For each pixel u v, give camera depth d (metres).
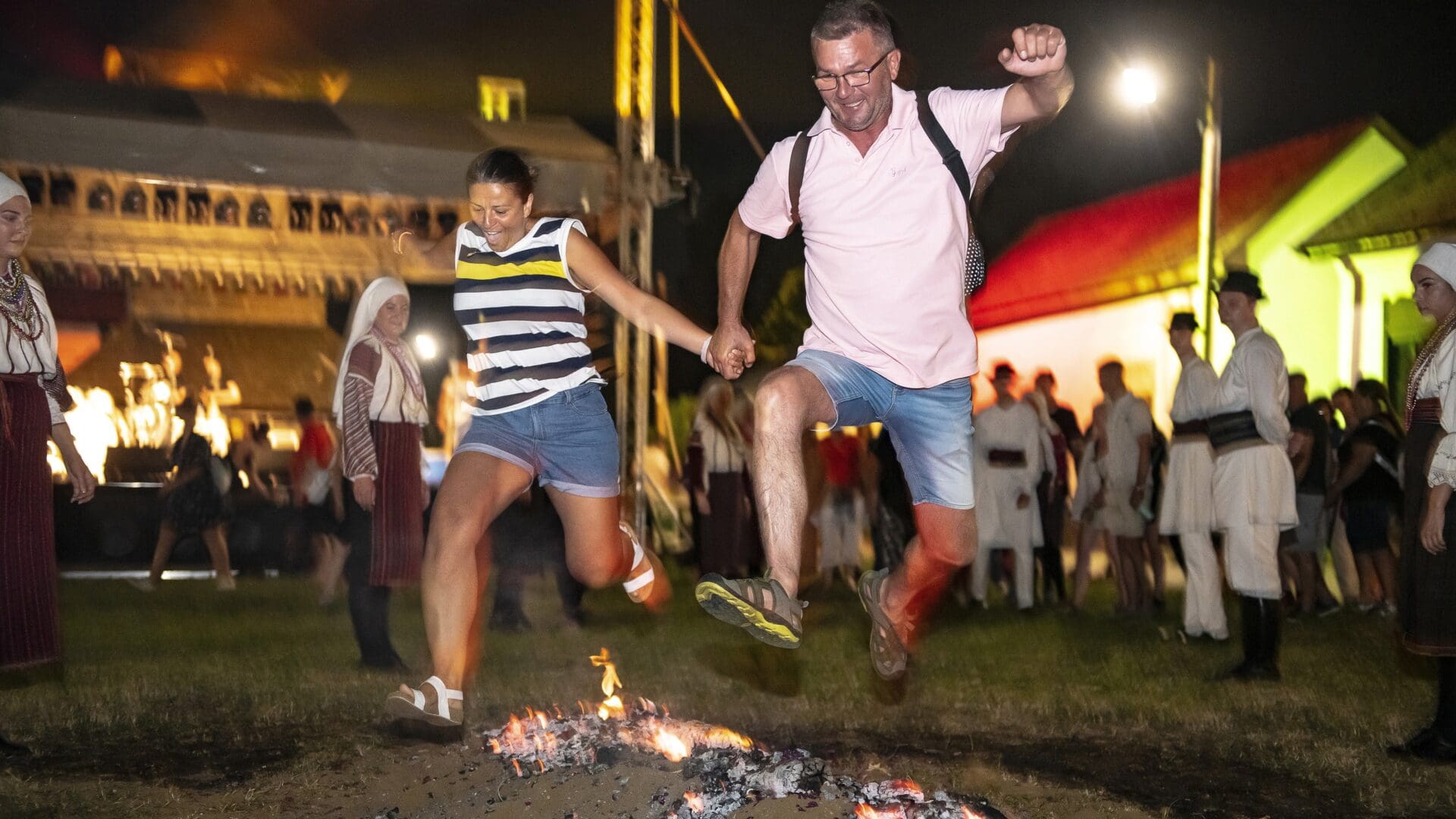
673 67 12.84
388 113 12.93
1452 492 4.95
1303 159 18.97
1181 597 11.99
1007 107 3.86
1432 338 5.14
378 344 6.82
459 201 12.23
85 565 13.61
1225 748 5.26
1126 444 10.46
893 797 3.85
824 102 4.09
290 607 10.76
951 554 4.35
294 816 4.13
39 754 4.98
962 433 4.17
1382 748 5.25
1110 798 4.49
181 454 12.27
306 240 13.93
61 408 5.30
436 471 13.15
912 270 3.95
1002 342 24.94
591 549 4.68
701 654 7.65
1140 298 20.92
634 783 4.01
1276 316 19.06
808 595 12.28
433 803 4.17
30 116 10.95
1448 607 4.98
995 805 4.28
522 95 14.08
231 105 12.19
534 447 4.46
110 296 15.64
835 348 4.05
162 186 13.52
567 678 6.67
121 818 4.11
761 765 4.01
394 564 6.86
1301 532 10.66
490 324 4.45
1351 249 17.75
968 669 7.21
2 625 4.91
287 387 15.84
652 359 16.27
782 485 3.77
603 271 4.40
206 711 5.77
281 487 14.18
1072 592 12.03
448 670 4.18
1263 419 6.88
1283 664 7.52
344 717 5.64
